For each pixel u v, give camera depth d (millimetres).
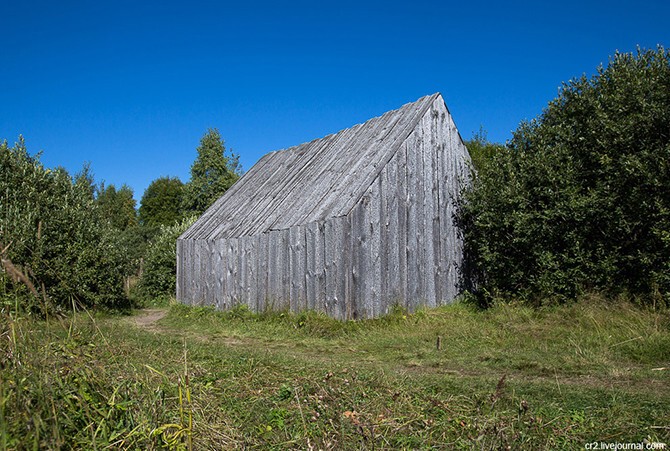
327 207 12445
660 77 10766
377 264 12125
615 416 4828
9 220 13266
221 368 6637
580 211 10602
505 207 12156
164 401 4332
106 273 15453
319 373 6355
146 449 3516
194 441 3859
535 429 4359
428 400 5191
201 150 35000
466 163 14875
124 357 5918
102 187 47844
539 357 7785
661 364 7148
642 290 10086
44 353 3982
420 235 13250
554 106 12500
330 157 15625
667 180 9711
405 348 9047
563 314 10062
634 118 10438
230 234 15438
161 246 22000
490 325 10344
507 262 12250
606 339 8367
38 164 15344
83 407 3564
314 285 12086
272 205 15188
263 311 13477
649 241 9969
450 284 13922
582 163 11422
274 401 5168
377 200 12320
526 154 12461
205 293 16375
